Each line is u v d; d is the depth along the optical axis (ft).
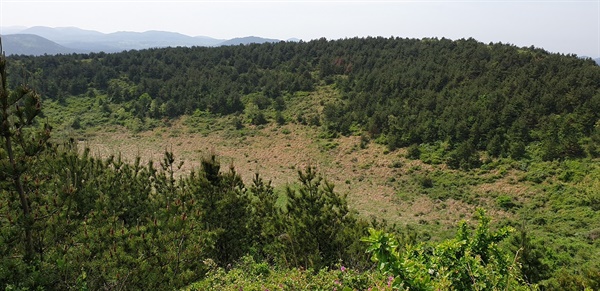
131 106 264.52
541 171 137.39
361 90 247.70
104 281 28.37
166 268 30.32
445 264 21.15
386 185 151.33
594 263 73.82
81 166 39.78
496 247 23.11
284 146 204.33
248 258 42.06
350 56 306.35
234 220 48.91
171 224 31.78
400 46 300.61
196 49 371.56
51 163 38.27
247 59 332.80
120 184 48.32
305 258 45.24
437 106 194.08
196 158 192.34
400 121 193.26
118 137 225.15
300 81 277.03
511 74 203.31
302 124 227.61
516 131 160.86
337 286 23.72
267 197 61.26
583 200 113.80
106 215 35.04
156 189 59.57
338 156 185.47
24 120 26.89
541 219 110.11
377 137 195.83
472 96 193.16
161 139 224.94
